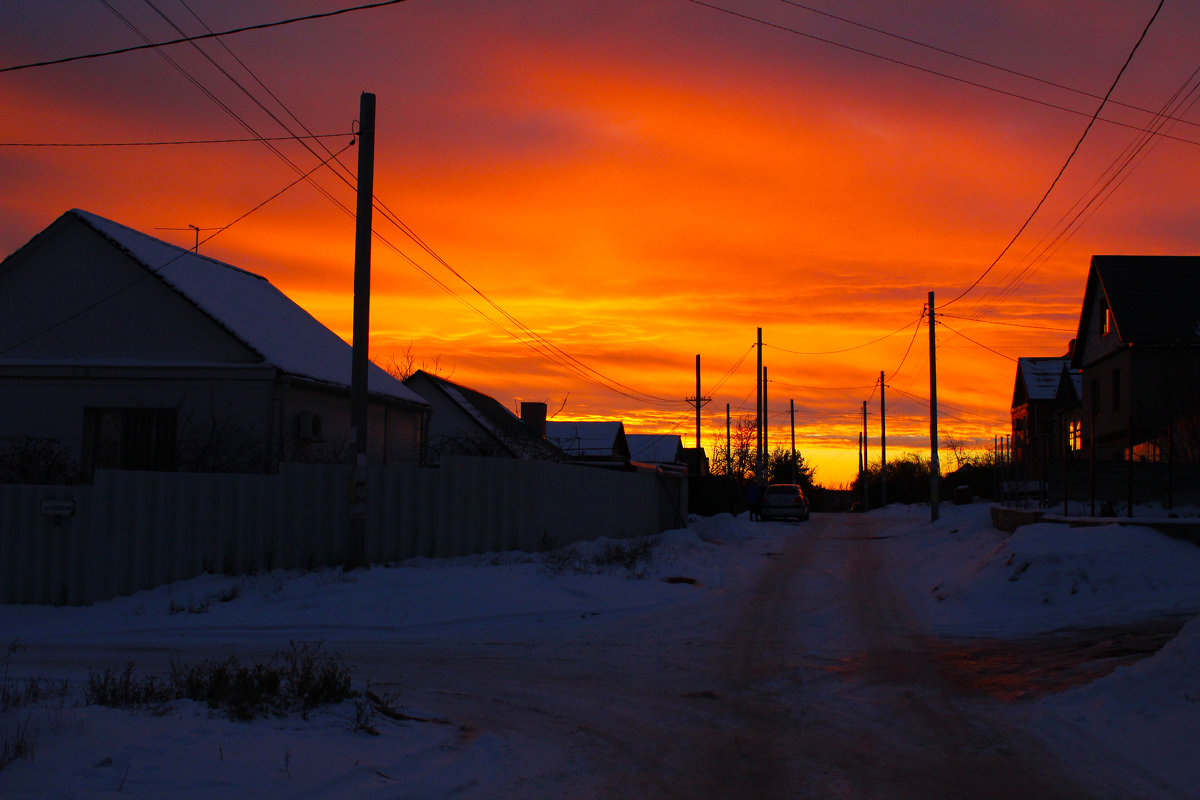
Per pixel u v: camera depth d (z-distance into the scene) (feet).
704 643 38.22
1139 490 73.97
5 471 62.75
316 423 70.95
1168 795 18.90
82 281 69.26
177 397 66.03
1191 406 95.91
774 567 70.23
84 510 46.96
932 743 23.27
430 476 55.36
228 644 37.68
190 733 20.27
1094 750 22.24
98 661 33.60
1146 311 106.32
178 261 75.82
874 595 53.57
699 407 169.37
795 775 20.66
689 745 23.16
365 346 51.42
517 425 138.62
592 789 19.54
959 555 69.51
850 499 334.03
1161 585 46.83
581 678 31.32
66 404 66.74
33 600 46.68
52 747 18.19
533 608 45.60
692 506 148.25
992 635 39.86
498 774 20.36
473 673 31.99
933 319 123.44
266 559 51.52
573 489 67.10
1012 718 25.67
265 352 66.85
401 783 19.01
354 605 43.96
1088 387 120.67
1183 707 23.16
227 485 50.65
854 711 26.73
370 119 51.26
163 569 48.14
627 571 57.47
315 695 24.67
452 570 50.37
